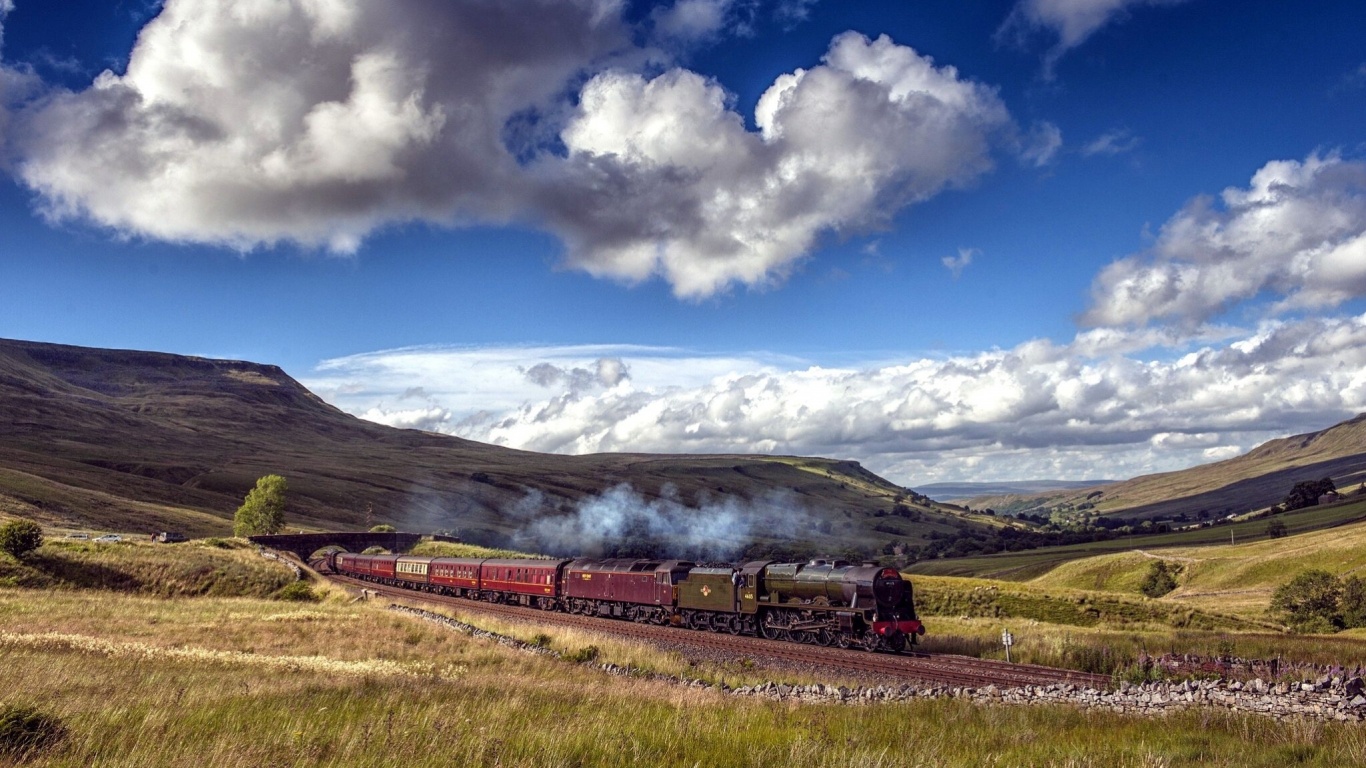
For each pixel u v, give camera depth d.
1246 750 14.63
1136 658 30.89
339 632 41.62
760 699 22.84
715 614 48.12
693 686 25.66
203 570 73.81
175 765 12.05
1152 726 17.81
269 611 52.59
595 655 34.12
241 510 134.25
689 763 13.20
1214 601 107.94
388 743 13.91
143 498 187.25
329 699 19.75
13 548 65.62
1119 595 61.97
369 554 108.00
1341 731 15.76
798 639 42.91
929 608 60.25
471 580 72.56
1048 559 188.50
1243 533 198.75
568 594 60.25
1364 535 120.81
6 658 24.12
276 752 12.96
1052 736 16.86
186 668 25.97
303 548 113.94
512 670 30.50
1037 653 33.84
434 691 21.69
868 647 38.31
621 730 15.66
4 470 156.38
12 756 12.28
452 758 13.09
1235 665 27.52
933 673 29.44
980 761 13.94
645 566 54.09
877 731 17.02
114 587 67.00
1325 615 69.25
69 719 14.69
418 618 49.44
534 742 14.26
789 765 13.02
